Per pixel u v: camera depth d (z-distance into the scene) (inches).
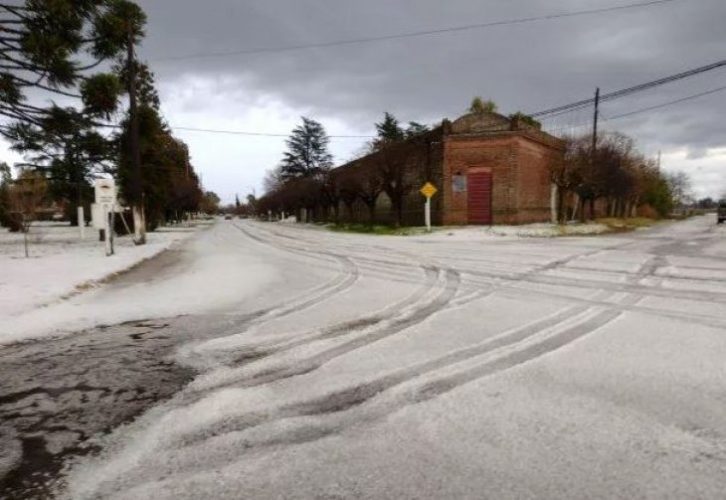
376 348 203.3
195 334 237.1
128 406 151.9
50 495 104.2
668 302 284.2
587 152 1248.2
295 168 3334.2
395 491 102.6
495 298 304.5
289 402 150.5
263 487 105.0
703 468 109.0
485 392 153.7
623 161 1630.2
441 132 1211.9
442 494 101.3
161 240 1001.5
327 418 138.5
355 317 261.0
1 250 740.0
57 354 209.0
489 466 111.4
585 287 338.0
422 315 261.9
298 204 2605.8
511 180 1143.0
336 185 1715.1
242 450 121.6
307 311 279.4
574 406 142.1
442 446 120.8
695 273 394.6
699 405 141.3
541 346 201.2
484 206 1170.6
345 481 106.6
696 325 231.1
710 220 2561.5
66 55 661.3
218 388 164.4
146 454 120.9
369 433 128.6
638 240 812.6
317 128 3346.5
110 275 454.6
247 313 279.9
